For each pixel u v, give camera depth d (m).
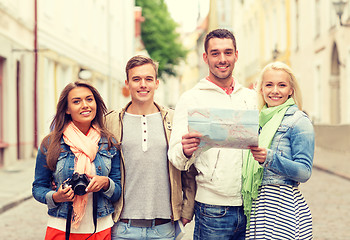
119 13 30.86
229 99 3.39
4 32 13.55
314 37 21.28
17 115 15.10
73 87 3.17
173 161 3.20
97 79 25.27
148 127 3.37
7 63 13.90
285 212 3.07
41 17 16.61
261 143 3.13
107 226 3.24
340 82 18.06
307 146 3.06
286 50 25.47
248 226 3.24
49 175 3.26
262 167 3.09
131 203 3.31
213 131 2.88
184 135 2.94
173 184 3.34
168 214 3.34
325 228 6.61
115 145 3.27
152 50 43.47
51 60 17.75
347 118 17.20
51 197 3.09
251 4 33.50
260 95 3.35
